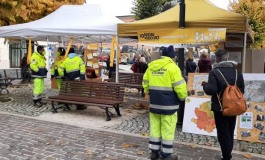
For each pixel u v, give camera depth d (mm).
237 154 5711
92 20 10164
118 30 8953
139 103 10789
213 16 7418
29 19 13625
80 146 6020
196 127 7051
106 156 5484
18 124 7664
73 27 9688
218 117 5055
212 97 5098
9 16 11961
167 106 5086
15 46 21484
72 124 7707
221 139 5082
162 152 5230
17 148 5855
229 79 4918
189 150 5887
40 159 5312
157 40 7859
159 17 8203
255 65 11539
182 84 4996
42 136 6652
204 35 7262
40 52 10320
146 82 5332
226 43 10383
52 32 10023
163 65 5078
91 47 16016
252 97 6633
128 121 8250
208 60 12898
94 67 14820
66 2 14977
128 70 29594
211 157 5516
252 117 6598
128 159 5355
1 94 12812
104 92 8758
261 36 24797
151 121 5352
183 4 7344
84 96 9039
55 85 14953
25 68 17312
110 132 7039
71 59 9555
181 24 7414
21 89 14781
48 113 9133
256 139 6516
